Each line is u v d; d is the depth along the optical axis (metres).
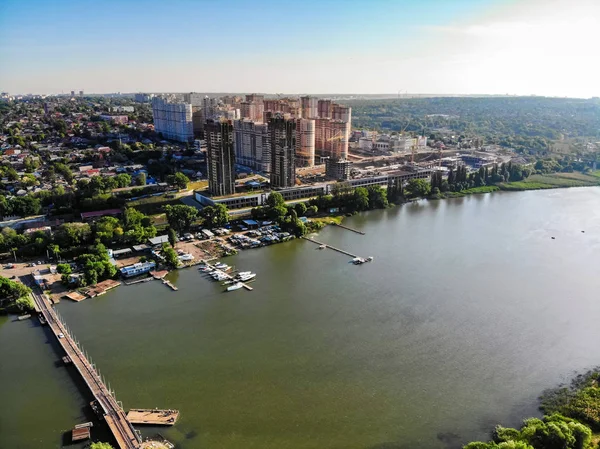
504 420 141.00
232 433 135.25
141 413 142.25
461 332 191.75
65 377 161.62
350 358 172.88
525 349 179.50
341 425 138.88
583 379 161.25
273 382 158.75
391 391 154.50
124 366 167.25
